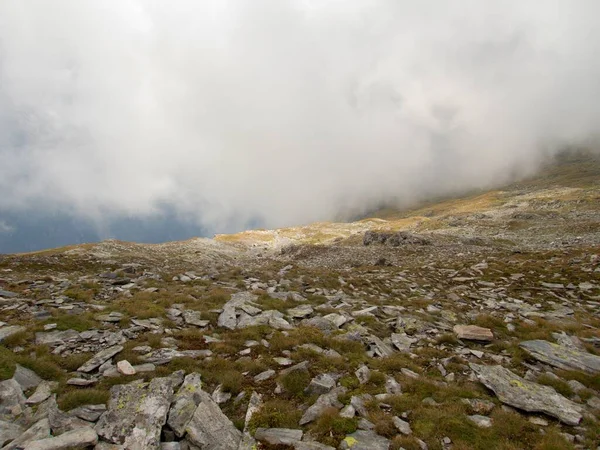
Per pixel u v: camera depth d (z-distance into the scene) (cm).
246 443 842
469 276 3241
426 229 13338
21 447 719
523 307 2184
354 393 1071
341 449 810
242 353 1371
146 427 830
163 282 2638
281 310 2005
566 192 18775
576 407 1012
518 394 1077
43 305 1767
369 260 5466
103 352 1250
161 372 1140
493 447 833
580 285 2578
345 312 2028
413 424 922
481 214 13888
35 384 1005
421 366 1349
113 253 5766
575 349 1480
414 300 2427
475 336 1664
